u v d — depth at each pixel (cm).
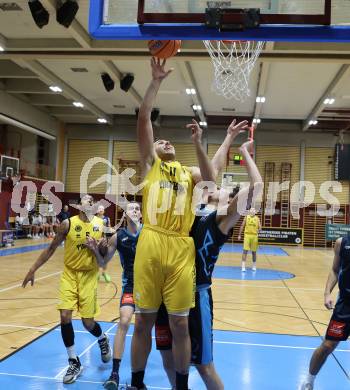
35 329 617
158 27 307
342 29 293
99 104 2230
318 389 441
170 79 1711
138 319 303
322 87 1733
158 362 510
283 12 299
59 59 1444
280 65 1490
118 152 2616
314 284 1117
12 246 1798
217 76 1642
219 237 319
